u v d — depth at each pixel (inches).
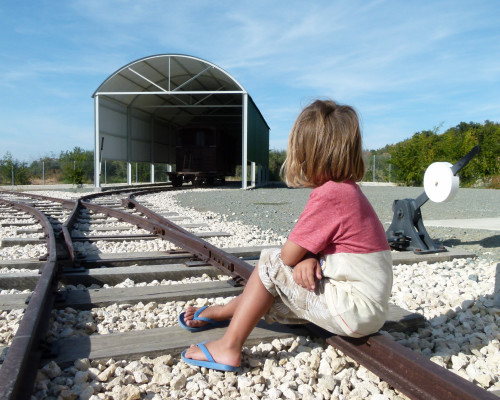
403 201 227.6
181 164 1028.5
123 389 85.0
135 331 111.6
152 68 909.2
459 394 70.4
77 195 699.4
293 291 92.0
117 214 358.9
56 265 162.1
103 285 168.9
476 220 377.1
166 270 176.2
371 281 87.3
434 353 109.0
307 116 89.0
